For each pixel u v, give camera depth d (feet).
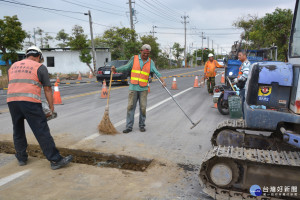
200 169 9.27
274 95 9.58
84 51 91.04
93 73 95.81
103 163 13.39
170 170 11.90
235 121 13.28
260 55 40.34
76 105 29.53
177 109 26.81
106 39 116.16
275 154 9.12
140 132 18.15
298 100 8.79
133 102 17.81
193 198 9.61
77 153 14.39
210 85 38.22
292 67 9.41
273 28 54.95
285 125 9.44
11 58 68.33
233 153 9.12
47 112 12.01
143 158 13.21
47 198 9.46
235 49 39.45
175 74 100.99
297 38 10.30
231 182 9.10
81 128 19.06
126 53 110.22
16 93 11.18
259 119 9.50
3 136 16.71
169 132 18.19
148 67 17.57
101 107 28.09
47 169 11.96
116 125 19.98
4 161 12.84
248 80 10.23
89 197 9.57
